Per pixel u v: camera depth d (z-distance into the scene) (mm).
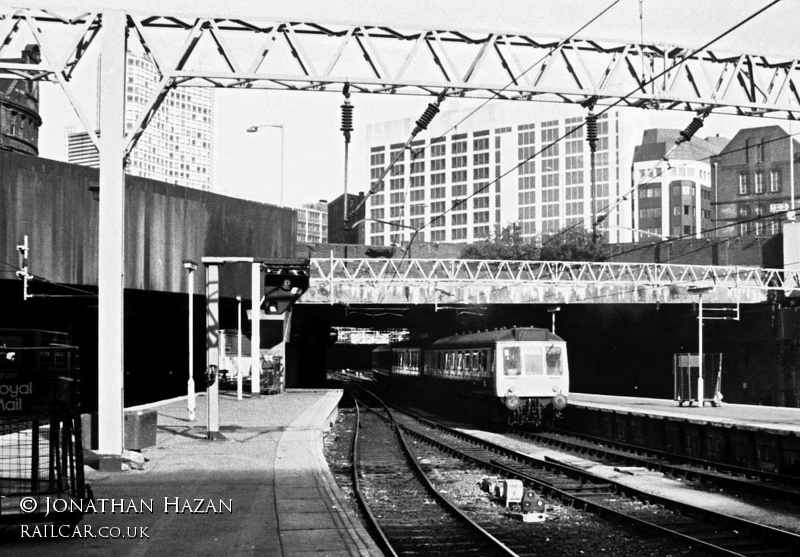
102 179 17031
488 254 72812
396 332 106875
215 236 44312
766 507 16953
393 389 63625
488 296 49938
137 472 16953
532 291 50344
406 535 13680
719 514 14945
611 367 64062
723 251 65750
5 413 11219
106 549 10508
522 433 33594
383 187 157625
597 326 62125
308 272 25438
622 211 133250
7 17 17375
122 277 17156
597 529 14492
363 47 18781
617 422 32531
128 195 38531
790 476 20469
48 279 34688
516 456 24531
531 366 34312
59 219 35281
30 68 17219
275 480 15945
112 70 17188
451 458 24891
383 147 158750
